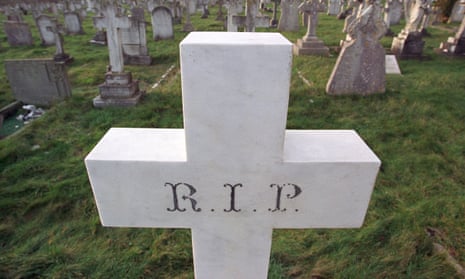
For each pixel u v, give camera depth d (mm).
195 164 1236
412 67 7621
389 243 2418
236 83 1034
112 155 1251
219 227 1458
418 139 4023
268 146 1190
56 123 4609
